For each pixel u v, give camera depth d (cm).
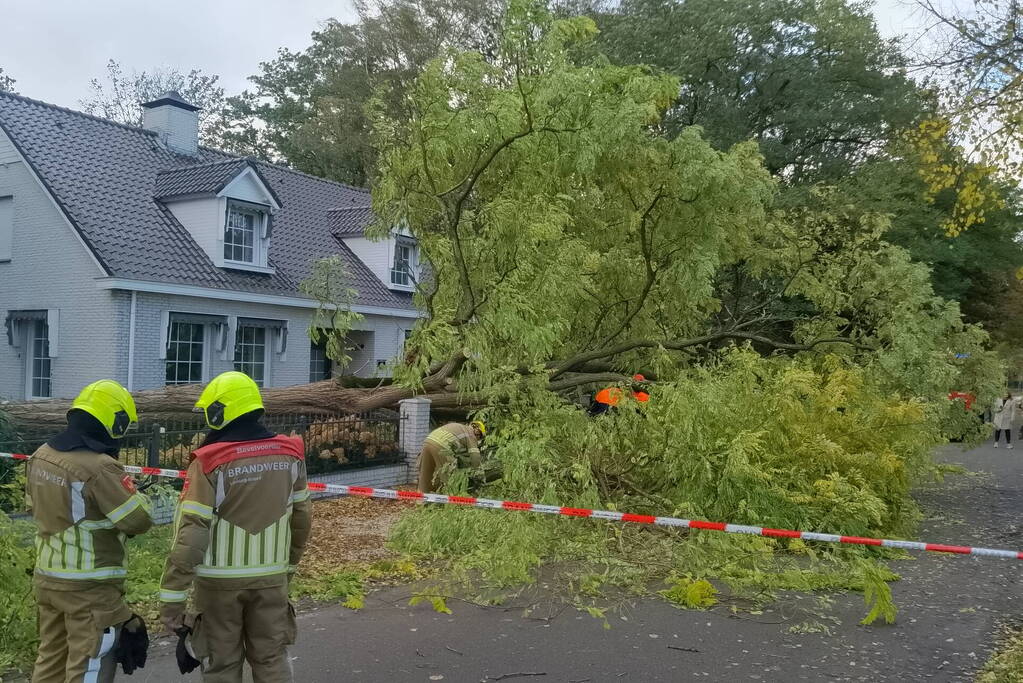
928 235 2136
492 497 736
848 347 1198
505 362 925
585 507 712
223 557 332
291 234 2009
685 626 544
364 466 1048
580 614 564
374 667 461
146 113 1969
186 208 1705
